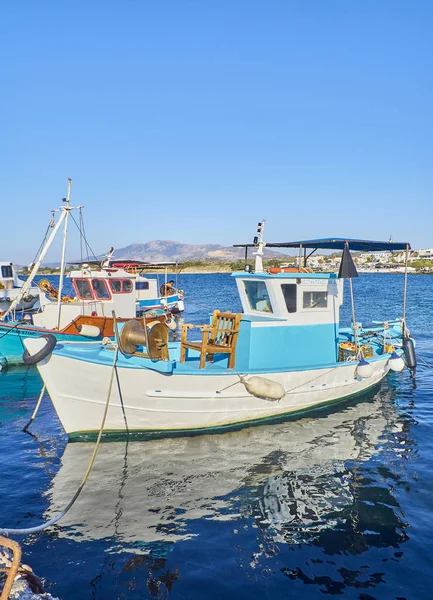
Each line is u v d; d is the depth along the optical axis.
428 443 10.22
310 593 5.62
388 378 16.06
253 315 12.38
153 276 115.81
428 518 7.18
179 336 27.48
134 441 10.22
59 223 19.20
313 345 12.41
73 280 22.52
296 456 9.49
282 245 13.23
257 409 11.16
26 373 18.50
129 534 6.78
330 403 12.74
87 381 9.63
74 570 6.00
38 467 9.05
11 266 26.09
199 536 6.75
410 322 30.97
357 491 8.06
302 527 6.99
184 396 10.14
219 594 5.60
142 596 5.56
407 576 5.89
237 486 8.23
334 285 12.75
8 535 6.70
